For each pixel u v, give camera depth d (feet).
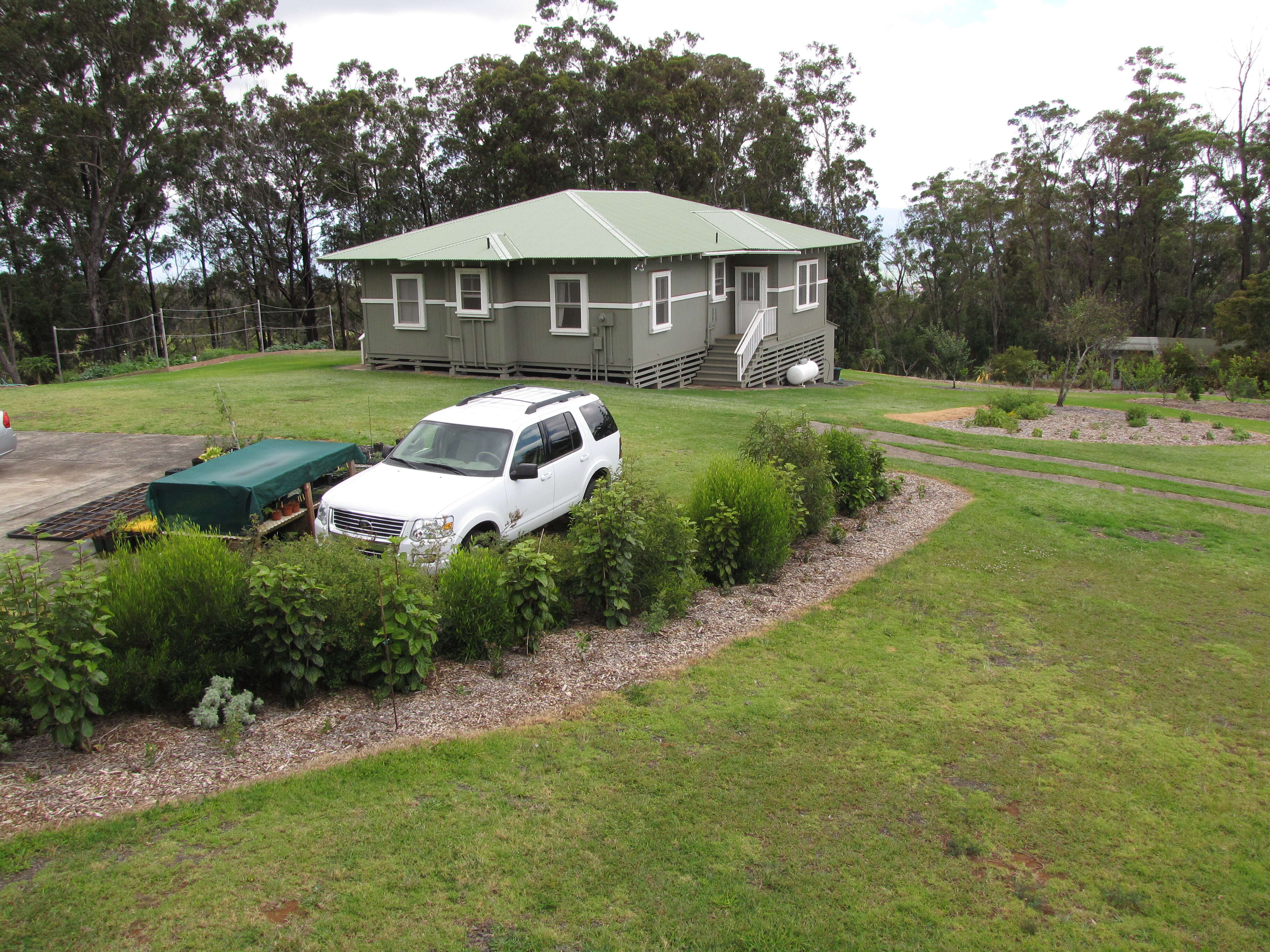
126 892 12.64
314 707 19.07
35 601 16.14
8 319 126.82
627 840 14.78
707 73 163.73
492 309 72.69
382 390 64.59
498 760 17.15
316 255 160.56
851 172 181.47
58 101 109.60
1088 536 37.37
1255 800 17.52
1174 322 207.10
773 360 89.81
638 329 72.13
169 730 17.52
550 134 138.00
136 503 32.65
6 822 14.06
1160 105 185.06
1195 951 13.11
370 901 12.83
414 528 26.07
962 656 24.20
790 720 19.65
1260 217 180.45
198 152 122.42
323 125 136.67
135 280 143.33
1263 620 28.48
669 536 26.71
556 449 32.35
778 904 13.43
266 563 19.62
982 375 153.28
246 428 48.34
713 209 98.99
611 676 21.58
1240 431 65.87
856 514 38.99
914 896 13.85
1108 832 16.07
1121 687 22.80
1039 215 201.16
